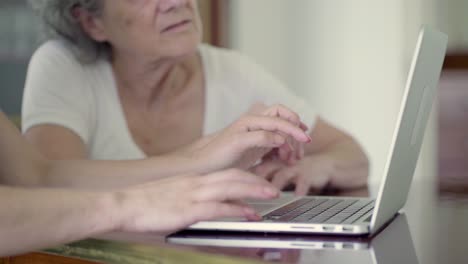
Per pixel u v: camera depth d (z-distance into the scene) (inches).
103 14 65.6
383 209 37.7
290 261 30.5
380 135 137.3
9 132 50.6
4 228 33.8
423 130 42.2
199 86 73.4
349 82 138.7
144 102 70.8
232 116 74.4
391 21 135.0
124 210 35.4
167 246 33.5
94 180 51.3
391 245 34.9
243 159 50.8
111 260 34.8
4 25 120.3
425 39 34.7
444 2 130.9
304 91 141.9
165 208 35.5
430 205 51.9
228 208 35.9
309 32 140.6
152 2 63.1
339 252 32.7
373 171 137.9
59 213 34.7
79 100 67.8
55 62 68.6
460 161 131.6
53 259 37.0
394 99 135.7
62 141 64.4
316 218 38.8
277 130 47.8
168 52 64.4
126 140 69.7
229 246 33.8
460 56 129.4
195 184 36.8
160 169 50.9
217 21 136.3
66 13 67.9
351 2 137.3
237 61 77.8
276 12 142.3
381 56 136.2
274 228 37.1
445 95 131.4
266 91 76.4
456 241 36.9
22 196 34.6
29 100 67.0
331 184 63.1
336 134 73.3
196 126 73.0
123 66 69.4
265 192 35.7
